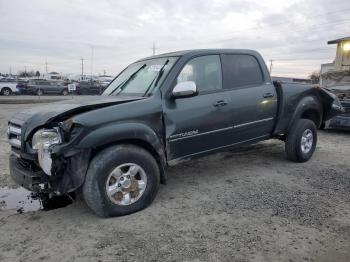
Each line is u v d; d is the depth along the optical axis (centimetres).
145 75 472
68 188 361
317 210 402
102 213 375
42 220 384
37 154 361
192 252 313
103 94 500
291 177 528
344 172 555
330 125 910
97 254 312
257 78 534
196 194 458
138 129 385
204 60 471
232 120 486
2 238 344
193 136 445
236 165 599
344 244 327
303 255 308
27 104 2145
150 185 404
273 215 389
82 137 353
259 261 298
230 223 370
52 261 302
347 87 1013
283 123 568
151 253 312
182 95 416
